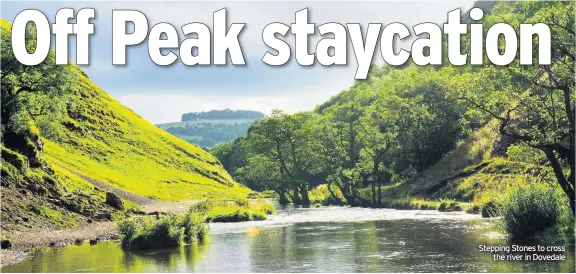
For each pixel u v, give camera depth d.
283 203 95.75
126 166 119.62
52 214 39.44
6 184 39.84
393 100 82.88
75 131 121.56
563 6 29.88
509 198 29.33
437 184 69.81
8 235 32.34
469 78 34.25
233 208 56.06
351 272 21.25
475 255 24.02
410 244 28.62
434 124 81.25
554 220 27.53
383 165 81.75
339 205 84.00
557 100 33.09
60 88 55.75
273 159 97.94
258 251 27.72
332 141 95.75
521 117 34.91
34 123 60.00
